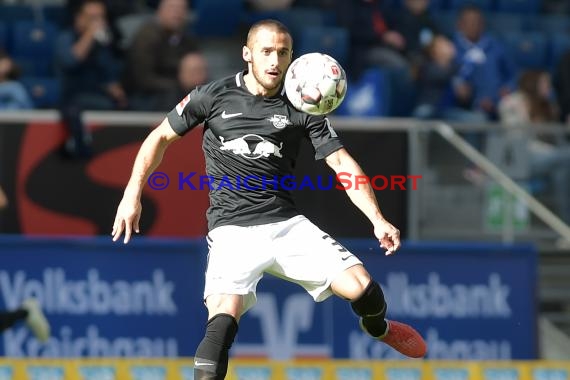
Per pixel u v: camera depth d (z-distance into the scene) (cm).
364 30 4841
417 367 3291
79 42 4269
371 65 4759
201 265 3872
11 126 3984
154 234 4019
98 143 4025
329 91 2220
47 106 4512
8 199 3981
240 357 3841
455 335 3978
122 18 4859
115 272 3825
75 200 4012
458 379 3309
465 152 4166
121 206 2270
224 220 2308
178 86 4269
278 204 2312
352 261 2280
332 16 5156
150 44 4266
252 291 2264
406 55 4950
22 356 3753
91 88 4269
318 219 4106
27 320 3612
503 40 5678
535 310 4022
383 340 2380
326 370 3247
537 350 4016
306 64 2236
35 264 3784
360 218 4144
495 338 4000
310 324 3888
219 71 5062
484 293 4003
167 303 3844
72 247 3809
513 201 4178
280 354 3866
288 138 2302
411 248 3975
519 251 4034
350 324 3906
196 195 4044
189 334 3847
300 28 4947
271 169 2306
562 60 4988
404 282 3962
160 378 3212
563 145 4209
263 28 2233
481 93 4872
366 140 4122
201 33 5184
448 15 5581
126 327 3816
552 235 4194
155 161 2334
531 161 4194
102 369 3195
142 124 4044
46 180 4000
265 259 2269
